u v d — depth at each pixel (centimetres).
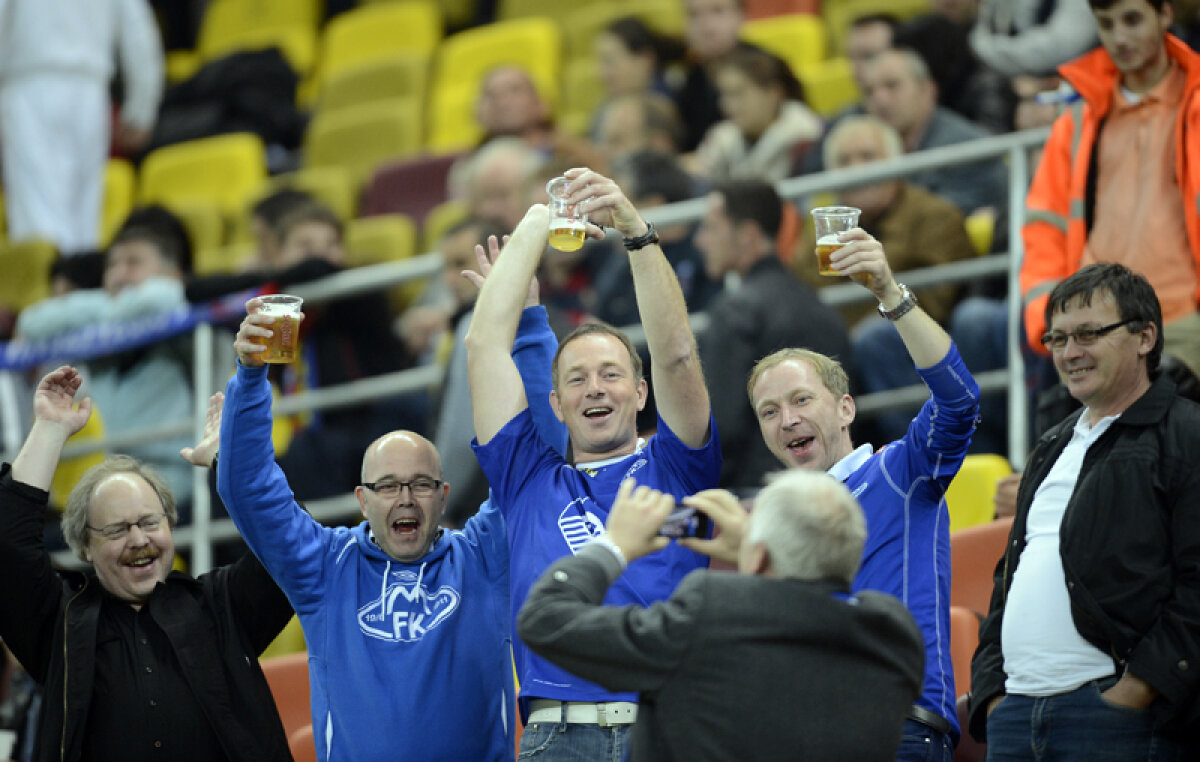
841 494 998
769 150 2412
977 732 1254
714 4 2781
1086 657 1166
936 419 1207
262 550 1291
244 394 1267
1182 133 1588
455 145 3431
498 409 1252
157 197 3566
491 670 1292
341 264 2466
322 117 3647
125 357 2334
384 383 2180
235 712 1295
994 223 2048
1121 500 1173
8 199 3312
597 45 3002
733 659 962
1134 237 1608
